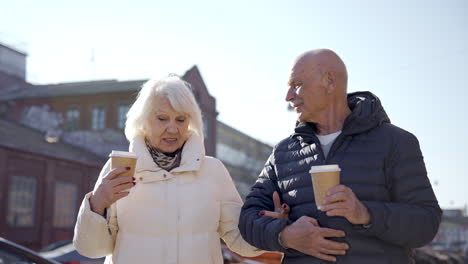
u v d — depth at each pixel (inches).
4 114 1381.6
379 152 107.5
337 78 113.7
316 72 112.8
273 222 107.9
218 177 132.3
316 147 112.9
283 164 118.6
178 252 122.1
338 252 102.2
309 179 111.3
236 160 1641.2
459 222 2859.3
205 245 124.7
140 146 126.8
